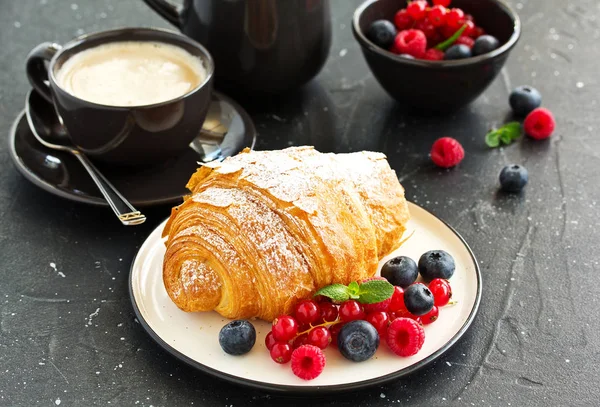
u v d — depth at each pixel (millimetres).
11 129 719
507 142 749
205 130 731
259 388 542
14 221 669
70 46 708
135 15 901
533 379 569
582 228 672
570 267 641
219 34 745
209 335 577
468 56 757
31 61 725
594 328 600
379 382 543
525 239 663
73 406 554
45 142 707
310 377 545
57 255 645
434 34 797
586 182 714
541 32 887
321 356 545
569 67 840
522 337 593
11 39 859
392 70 745
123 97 679
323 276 573
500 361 579
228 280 568
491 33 806
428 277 611
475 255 650
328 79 827
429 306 572
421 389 563
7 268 635
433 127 769
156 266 619
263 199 575
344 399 558
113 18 895
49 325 598
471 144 751
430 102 761
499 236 665
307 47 757
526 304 614
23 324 599
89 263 640
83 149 684
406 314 579
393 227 606
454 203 693
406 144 750
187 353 565
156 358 579
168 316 588
